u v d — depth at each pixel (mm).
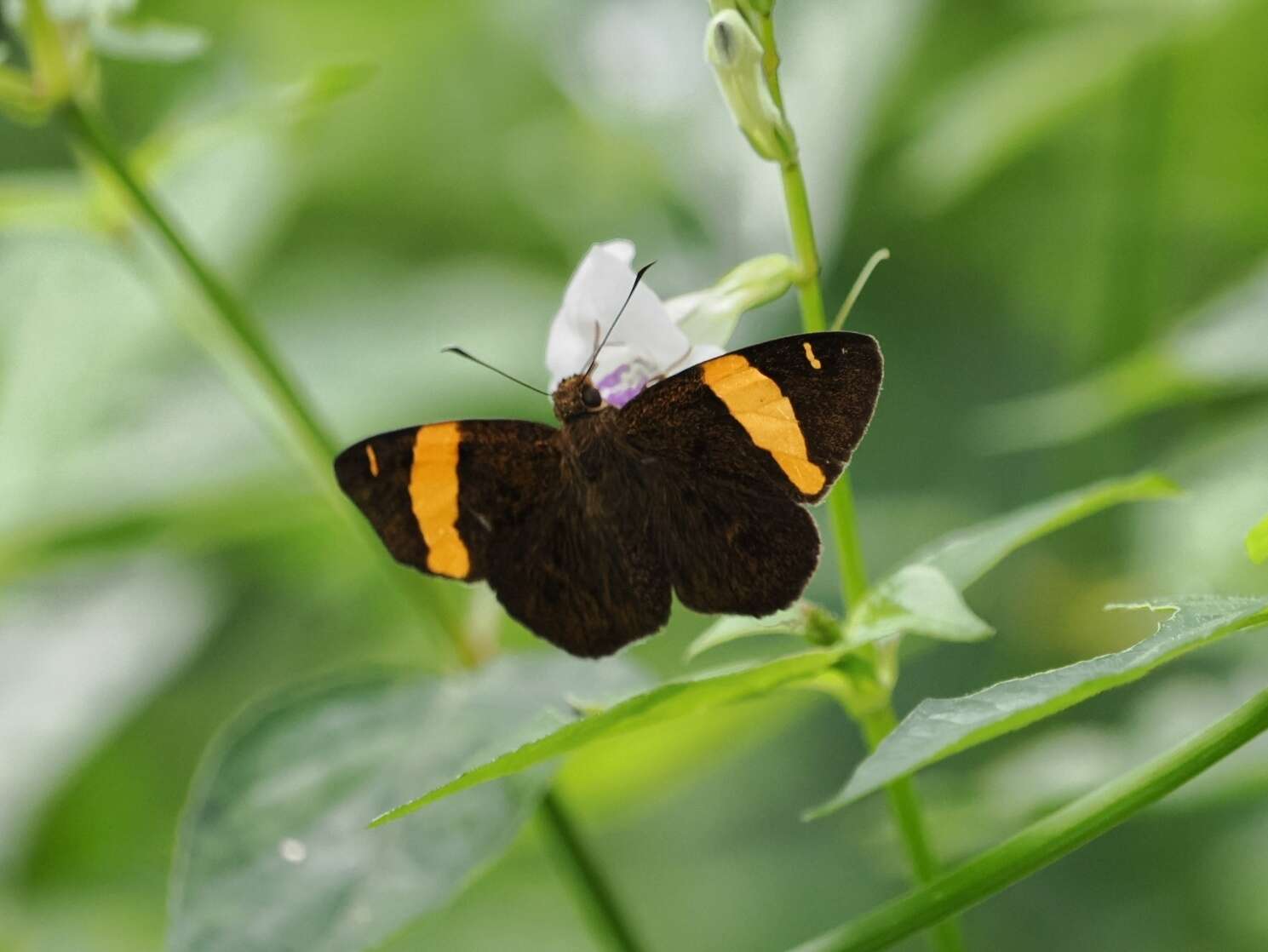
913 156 492
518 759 377
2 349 473
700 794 492
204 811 407
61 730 484
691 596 401
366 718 413
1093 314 496
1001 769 448
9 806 480
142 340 473
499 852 401
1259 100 487
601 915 419
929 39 502
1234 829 461
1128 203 486
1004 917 469
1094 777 439
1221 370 430
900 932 384
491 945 485
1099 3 484
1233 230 499
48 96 426
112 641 492
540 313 506
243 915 401
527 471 406
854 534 401
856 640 391
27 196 436
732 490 400
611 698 402
